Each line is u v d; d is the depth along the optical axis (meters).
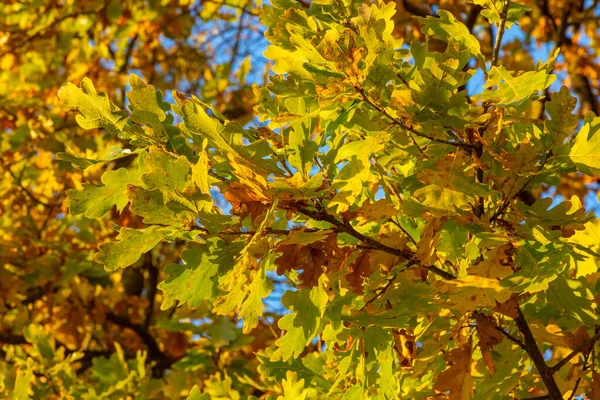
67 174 3.80
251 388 2.79
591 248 1.81
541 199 1.76
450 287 1.70
